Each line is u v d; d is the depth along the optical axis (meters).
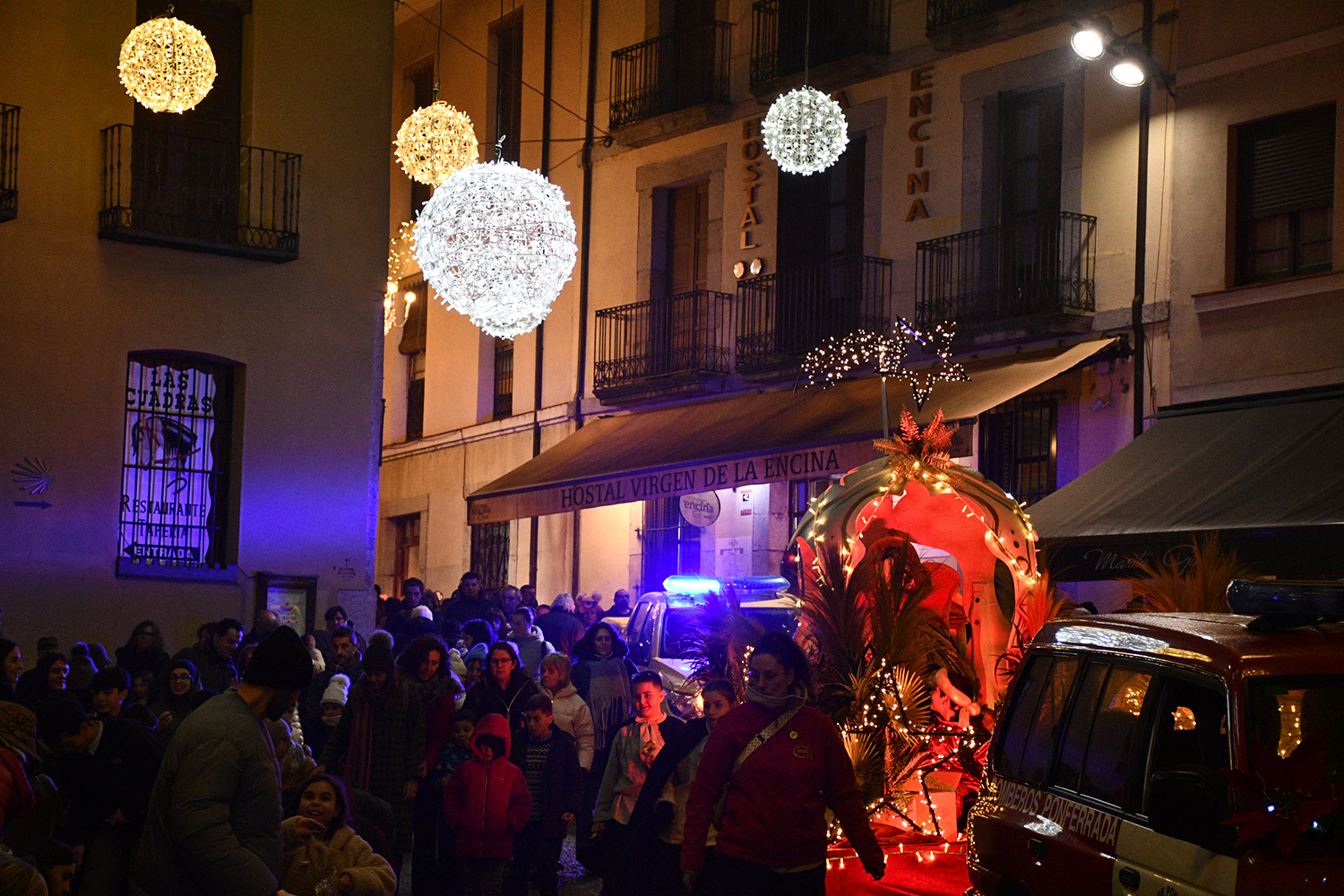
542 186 12.29
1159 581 9.95
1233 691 4.86
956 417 15.64
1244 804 4.54
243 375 17.17
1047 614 9.33
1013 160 18.58
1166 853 4.87
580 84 24.56
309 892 6.52
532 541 24.80
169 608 16.41
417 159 15.34
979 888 6.35
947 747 8.77
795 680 6.23
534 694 9.66
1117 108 17.19
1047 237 17.72
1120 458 15.62
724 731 6.18
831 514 9.29
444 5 27.92
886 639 8.72
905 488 9.48
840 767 6.19
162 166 16.88
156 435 16.78
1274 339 15.50
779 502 20.67
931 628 8.83
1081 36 15.91
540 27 25.53
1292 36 15.62
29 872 6.21
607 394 22.89
